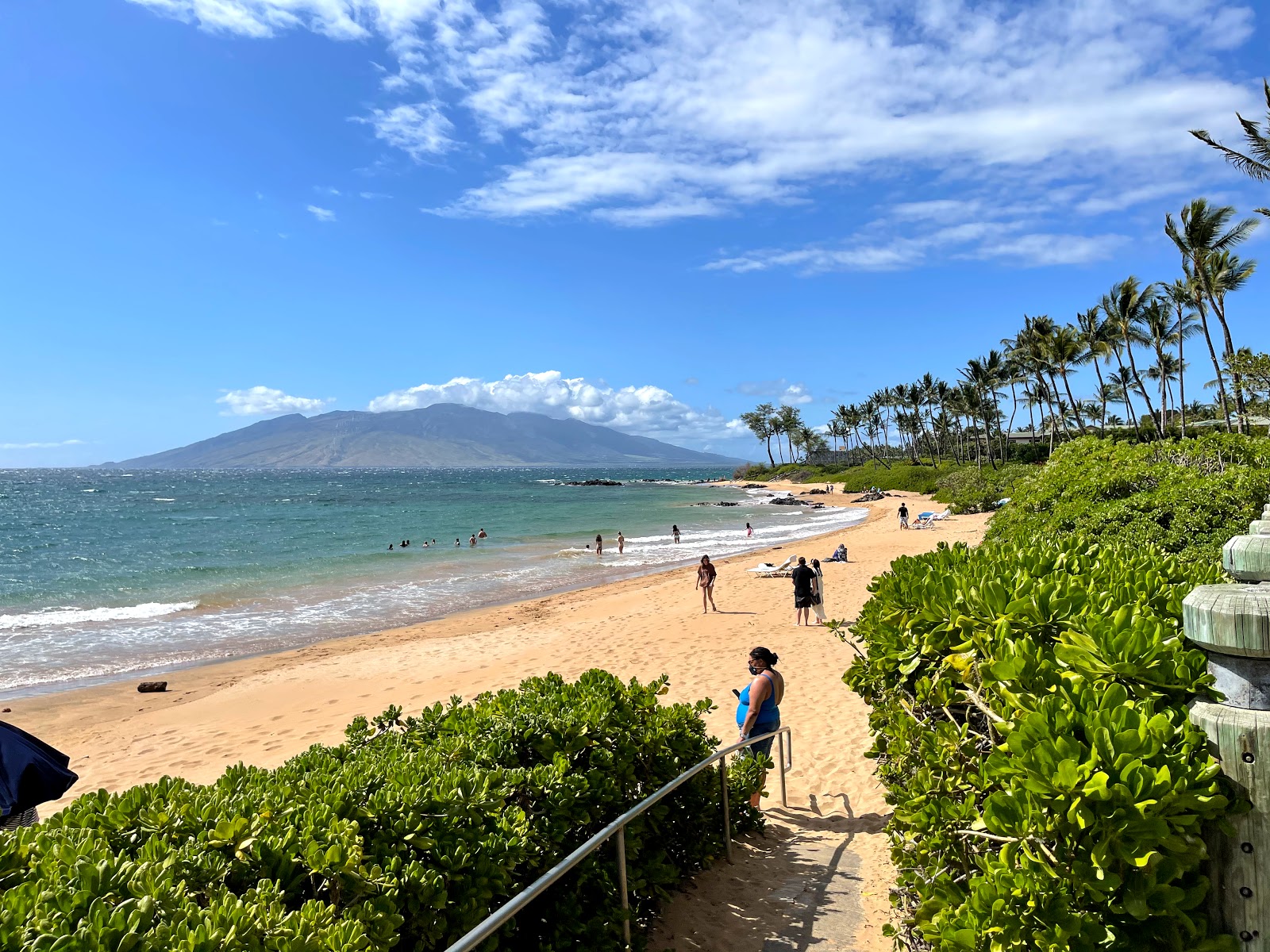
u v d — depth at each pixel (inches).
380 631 701.3
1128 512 366.6
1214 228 1293.1
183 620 762.8
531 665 512.1
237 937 74.0
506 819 118.1
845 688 378.6
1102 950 67.9
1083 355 2234.3
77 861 81.0
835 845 197.8
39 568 1132.5
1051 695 81.1
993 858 84.5
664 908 161.3
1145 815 64.5
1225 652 68.9
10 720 446.9
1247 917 64.3
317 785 113.3
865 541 1251.8
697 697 400.5
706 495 3718.0
